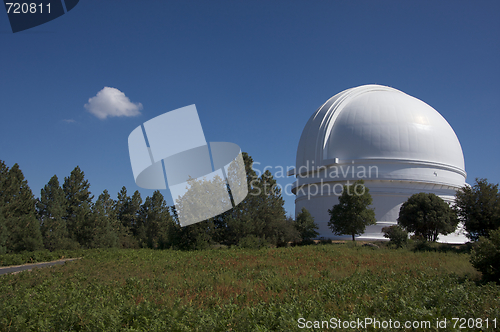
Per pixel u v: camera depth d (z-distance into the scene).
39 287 15.33
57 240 46.00
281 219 42.22
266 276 16.17
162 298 11.86
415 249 33.06
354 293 12.30
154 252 32.88
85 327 9.05
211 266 20.69
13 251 39.75
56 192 52.88
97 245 50.28
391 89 67.25
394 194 52.59
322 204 55.84
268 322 8.98
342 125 58.56
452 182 54.47
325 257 25.34
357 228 42.44
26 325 8.94
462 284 14.15
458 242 50.72
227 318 9.33
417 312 9.46
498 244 15.64
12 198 44.84
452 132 61.09
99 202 59.12
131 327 8.78
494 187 36.72
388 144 54.88
